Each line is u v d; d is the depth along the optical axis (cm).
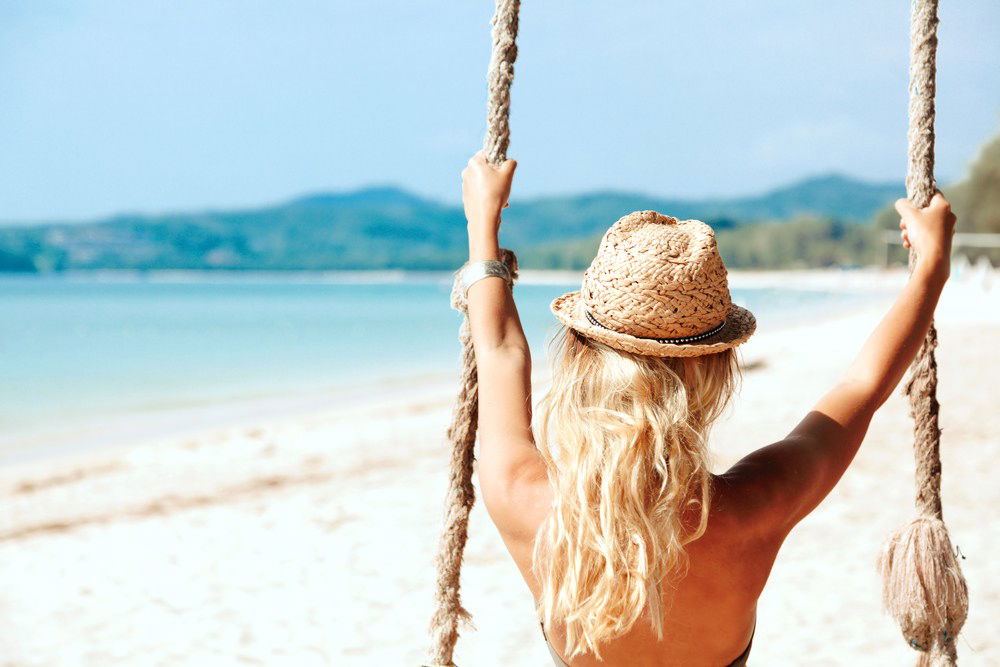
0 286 15400
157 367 2266
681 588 134
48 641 456
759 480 136
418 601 486
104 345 3053
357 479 782
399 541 593
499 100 168
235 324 4359
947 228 166
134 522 677
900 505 594
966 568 464
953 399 963
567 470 129
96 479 848
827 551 516
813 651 391
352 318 4931
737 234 14938
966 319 2122
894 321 157
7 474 891
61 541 635
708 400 132
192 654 432
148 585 534
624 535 126
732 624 137
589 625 129
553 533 130
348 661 415
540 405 141
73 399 1644
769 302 5100
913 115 172
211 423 1288
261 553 585
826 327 2511
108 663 427
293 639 443
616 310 129
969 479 639
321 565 553
